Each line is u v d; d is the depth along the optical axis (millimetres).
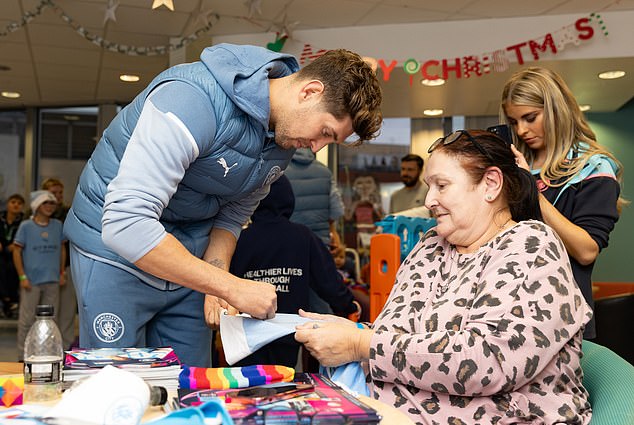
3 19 5250
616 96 6668
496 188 1471
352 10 5055
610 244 7426
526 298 1286
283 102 1586
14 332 7215
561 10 5086
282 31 5230
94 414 934
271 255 2512
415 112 7379
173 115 1463
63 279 5797
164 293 1800
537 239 1368
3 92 7551
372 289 2621
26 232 5562
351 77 1537
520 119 2182
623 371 1369
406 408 1347
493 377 1249
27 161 8281
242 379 1236
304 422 990
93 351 1394
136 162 1435
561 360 1323
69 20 4785
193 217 1821
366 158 7871
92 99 7891
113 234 1421
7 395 1135
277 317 1608
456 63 5277
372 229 7836
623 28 5113
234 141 1604
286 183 2588
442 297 1432
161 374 1259
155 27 5363
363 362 1478
